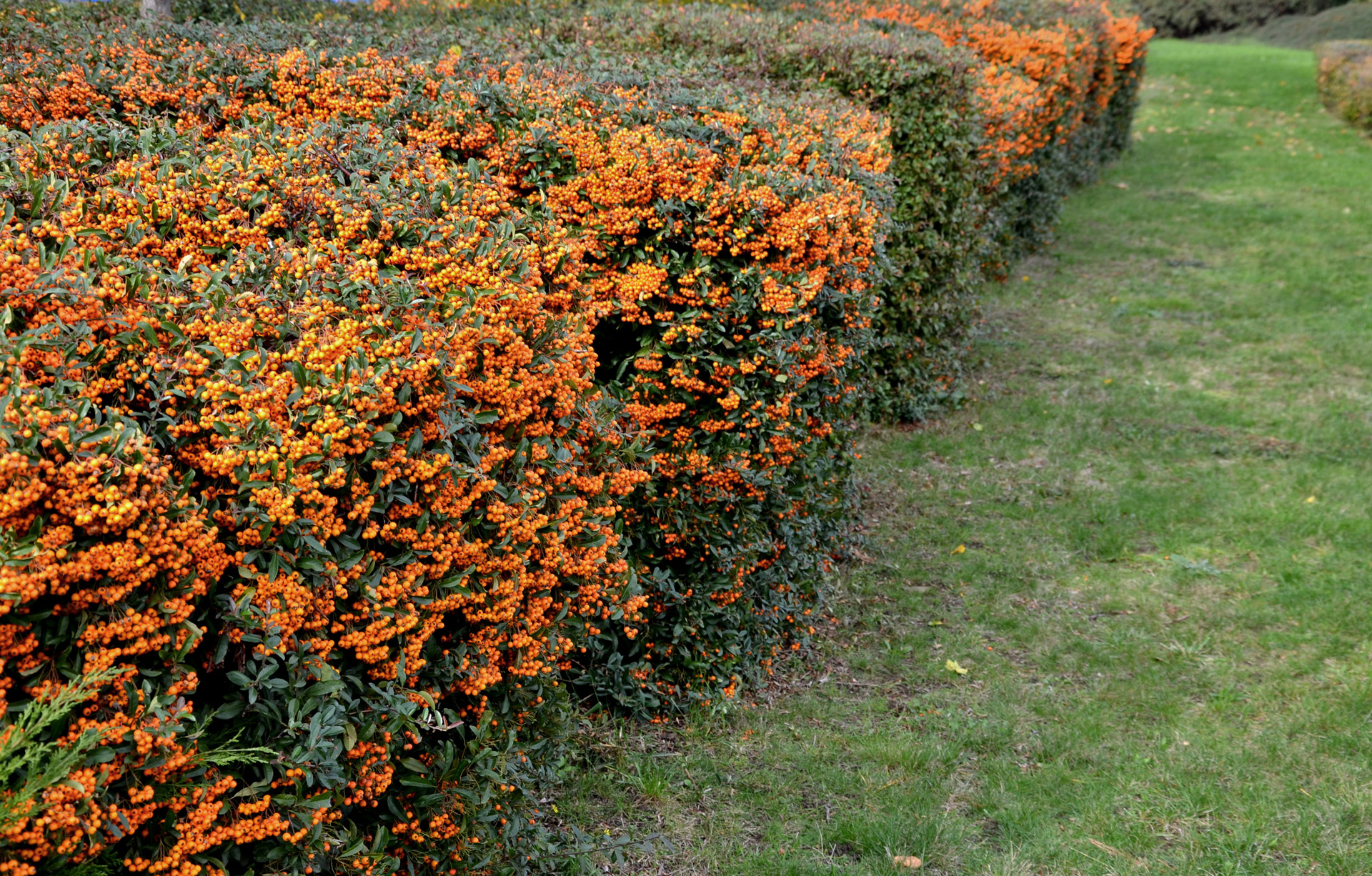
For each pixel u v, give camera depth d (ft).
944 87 22.65
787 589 14.64
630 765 12.14
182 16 26.35
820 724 13.37
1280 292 32.86
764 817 11.50
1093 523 19.48
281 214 9.30
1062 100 35.99
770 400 13.24
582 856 10.30
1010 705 13.85
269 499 6.72
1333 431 23.06
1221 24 113.80
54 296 6.79
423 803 8.44
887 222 15.96
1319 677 14.39
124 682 6.08
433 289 8.94
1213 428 23.62
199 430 6.94
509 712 9.73
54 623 5.98
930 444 22.88
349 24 25.57
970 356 27.89
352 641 7.38
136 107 14.90
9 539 5.63
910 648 15.33
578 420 10.18
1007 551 18.35
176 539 6.25
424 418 8.00
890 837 11.05
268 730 7.10
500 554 8.78
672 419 13.03
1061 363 27.76
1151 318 31.12
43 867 5.73
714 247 12.57
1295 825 11.41
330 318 7.88
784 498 14.14
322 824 7.35
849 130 17.49
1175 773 12.32
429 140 13.26
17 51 17.22
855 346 15.53
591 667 12.74
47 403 6.07
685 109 14.52
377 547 7.88
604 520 10.34
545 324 9.48
